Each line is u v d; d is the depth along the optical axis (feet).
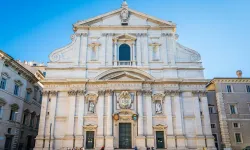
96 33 143.02
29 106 155.02
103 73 132.16
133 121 125.59
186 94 131.85
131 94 130.31
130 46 140.97
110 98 128.26
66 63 136.67
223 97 144.66
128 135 124.57
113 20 145.79
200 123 125.39
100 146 120.37
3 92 123.75
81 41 141.18
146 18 146.10
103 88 130.82
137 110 127.13
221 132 139.64
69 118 124.47
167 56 138.82
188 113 128.47
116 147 121.49
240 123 139.74
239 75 156.35
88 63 136.56
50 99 129.90
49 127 124.47
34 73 166.81
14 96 134.92
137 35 142.31
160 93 130.62
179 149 120.67
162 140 123.85
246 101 144.25
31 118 159.53
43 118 125.59
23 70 142.51
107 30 143.13
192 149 121.70
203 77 134.31
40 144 121.08
